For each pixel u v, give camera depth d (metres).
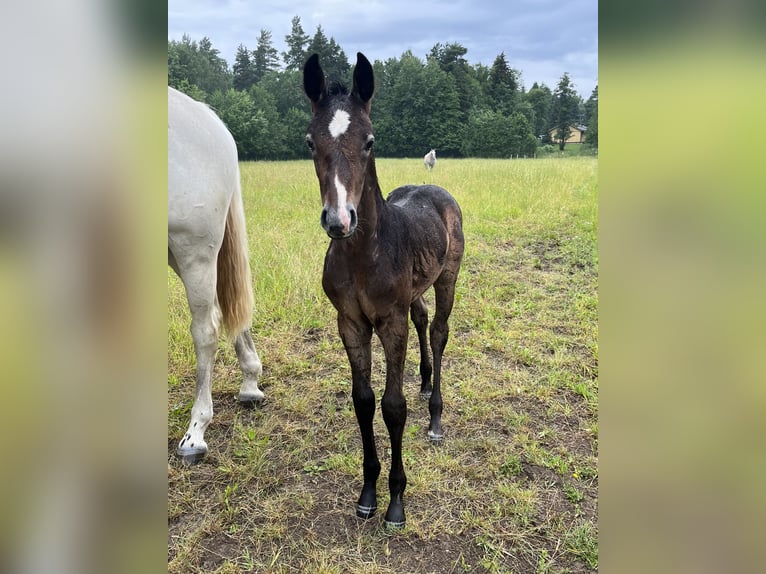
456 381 3.66
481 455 2.91
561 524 2.40
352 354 2.41
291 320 4.62
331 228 1.92
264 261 5.90
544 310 4.84
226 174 2.95
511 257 6.55
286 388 3.64
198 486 2.72
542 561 2.21
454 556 2.26
